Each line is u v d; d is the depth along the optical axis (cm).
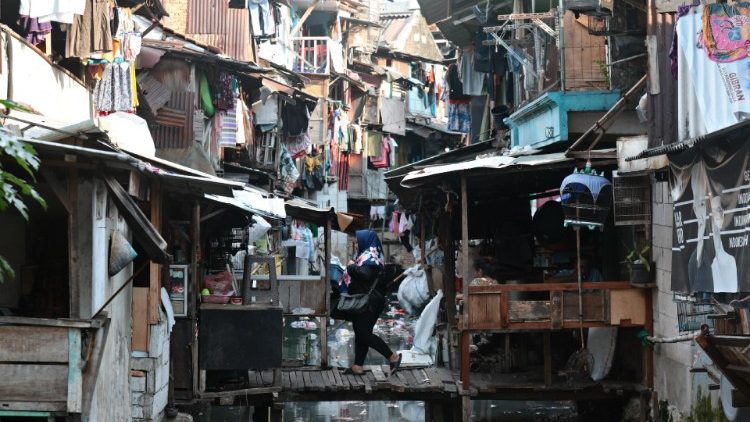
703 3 938
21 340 698
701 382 986
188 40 1828
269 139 2500
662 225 1115
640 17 1245
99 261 789
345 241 3756
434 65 4600
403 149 4662
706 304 944
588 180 1138
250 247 2191
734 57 860
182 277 1126
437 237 1580
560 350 1406
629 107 1338
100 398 809
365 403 1545
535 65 1605
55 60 1268
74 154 715
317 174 3328
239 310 1127
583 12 1188
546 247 1409
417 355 1371
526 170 1184
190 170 974
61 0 1031
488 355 1416
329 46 3247
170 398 1093
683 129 903
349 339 2147
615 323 1166
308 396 1189
